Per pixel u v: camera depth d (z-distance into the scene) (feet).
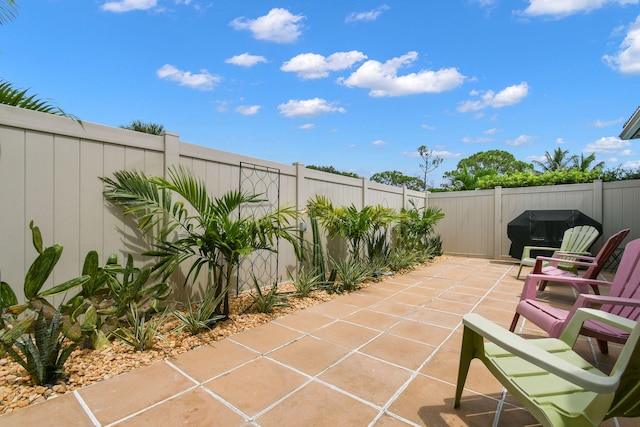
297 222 17.76
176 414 6.29
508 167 97.71
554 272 16.78
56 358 7.44
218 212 11.80
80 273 10.01
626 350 4.29
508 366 5.95
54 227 9.48
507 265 26.05
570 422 4.56
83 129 10.01
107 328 9.37
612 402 4.39
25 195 8.95
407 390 7.27
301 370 8.12
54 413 6.24
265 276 16.35
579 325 6.81
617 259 23.94
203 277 13.57
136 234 11.43
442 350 9.39
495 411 6.50
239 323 11.41
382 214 21.13
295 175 17.98
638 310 8.34
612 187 24.79
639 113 14.25
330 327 11.23
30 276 7.70
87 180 10.16
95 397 6.80
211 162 13.79
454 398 6.97
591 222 23.48
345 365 8.41
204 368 8.16
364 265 19.35
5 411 6.23
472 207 31.48
